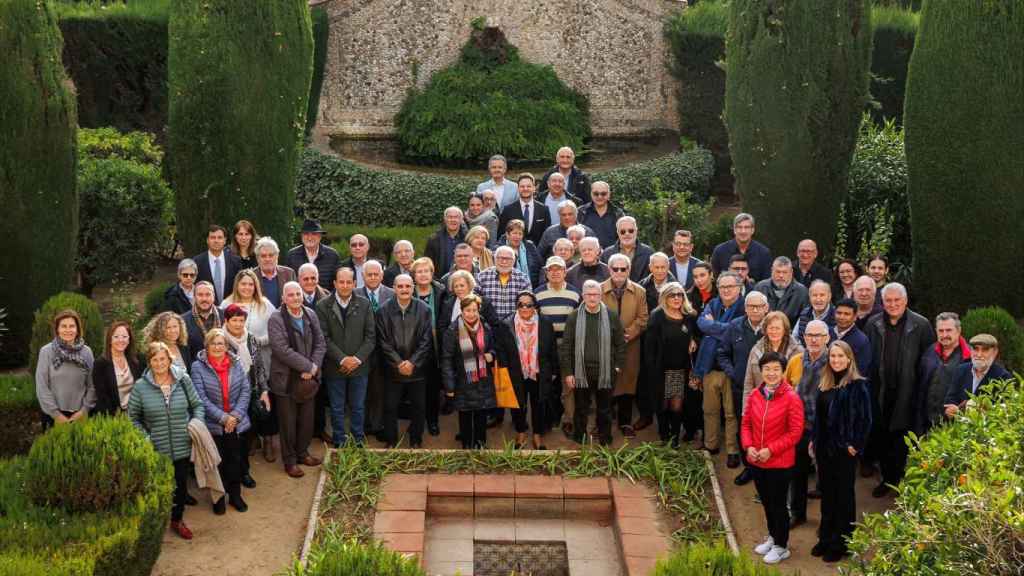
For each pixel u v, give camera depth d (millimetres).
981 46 12656
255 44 13281
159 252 15578
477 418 10914
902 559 6418
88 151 15836
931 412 9625
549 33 20781
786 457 8992
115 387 9391
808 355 9602
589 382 10898
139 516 8133
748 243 12172
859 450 8914
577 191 14453
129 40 18047
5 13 12203
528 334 10805
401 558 7434
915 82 13148
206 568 8938
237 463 9758
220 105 13219
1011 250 13000
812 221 14039
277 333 10242
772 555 9148
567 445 11203
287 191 13883
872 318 10133
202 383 9539
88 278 14922
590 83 20891
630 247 11945
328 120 20531
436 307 11219
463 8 20484
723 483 10477
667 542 9523
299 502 10055
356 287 11633
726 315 10672
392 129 20562
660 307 10859
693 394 11023
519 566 9922
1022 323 13312
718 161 20047
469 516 10258
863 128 16984
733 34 13992
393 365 10703
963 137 12875
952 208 13070
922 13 13156
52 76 12609
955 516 6082
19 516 8039
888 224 14617
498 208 14242
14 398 10219
